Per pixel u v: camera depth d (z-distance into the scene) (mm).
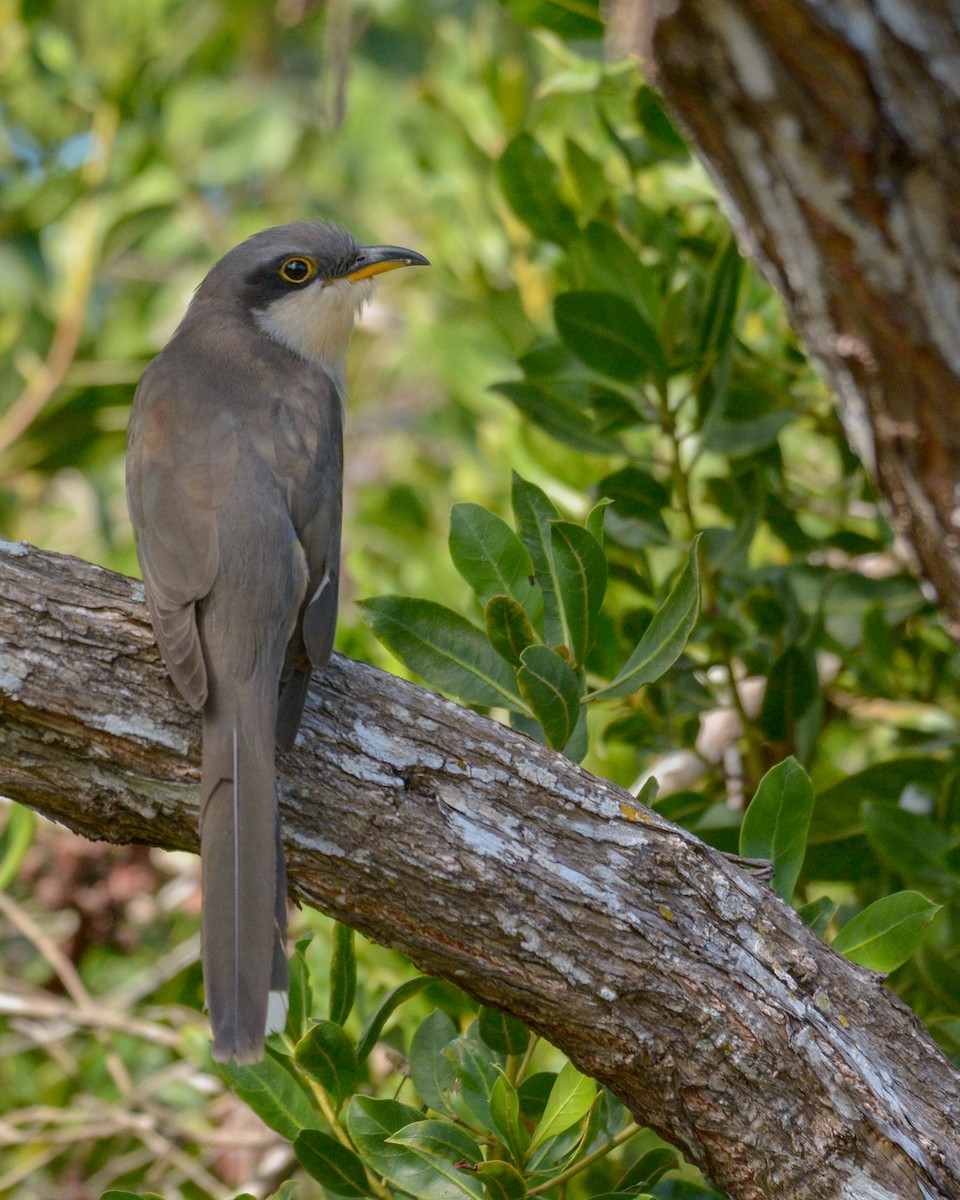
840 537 9922
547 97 11906
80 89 13766
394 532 12273
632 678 6660
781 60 5332
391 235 15148
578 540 6691
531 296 11531
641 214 9602
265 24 16719
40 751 6094
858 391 6059
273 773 6148
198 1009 10594
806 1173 5801
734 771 9953
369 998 8672
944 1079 6000
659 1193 7344
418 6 16703
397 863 6031
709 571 9266
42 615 6188
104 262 14156
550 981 5934
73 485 14859
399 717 6254
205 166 16156
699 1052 5879
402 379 15242
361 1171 6395
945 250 5527
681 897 6012
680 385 10219
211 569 7242
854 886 9227
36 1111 9828
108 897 11070
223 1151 10156
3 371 14391
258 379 8469
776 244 5859
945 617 6516
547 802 6117
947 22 5234
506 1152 6395
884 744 10820
